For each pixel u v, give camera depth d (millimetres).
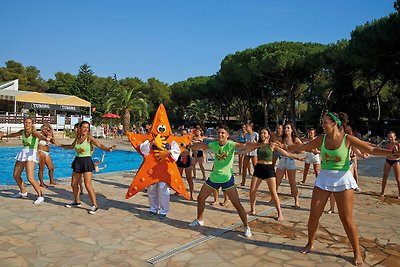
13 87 44062
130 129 42750
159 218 6410
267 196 8672
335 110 35875
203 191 5828
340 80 32875
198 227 5906
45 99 33438
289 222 6336
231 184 5547
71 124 33281
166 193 6613
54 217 6273
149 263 4371
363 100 35469
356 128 35312
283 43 34344
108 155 22125
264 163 6594
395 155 4285
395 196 8859
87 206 7160
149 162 6828
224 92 42250
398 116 41969
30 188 8812
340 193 4535
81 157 6762
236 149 6223
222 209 7199
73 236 5297
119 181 10312
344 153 4527
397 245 5230
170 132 7246
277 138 7895
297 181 11039
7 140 24594
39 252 4637
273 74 32969
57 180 10195
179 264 4363
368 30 24484
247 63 33812
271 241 5281
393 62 25719
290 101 34469
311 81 33625
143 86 69625
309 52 31312
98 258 4488
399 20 21891
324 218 6625
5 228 5570
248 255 4707
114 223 6035
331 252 4875
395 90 38906
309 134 9633
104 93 60938
